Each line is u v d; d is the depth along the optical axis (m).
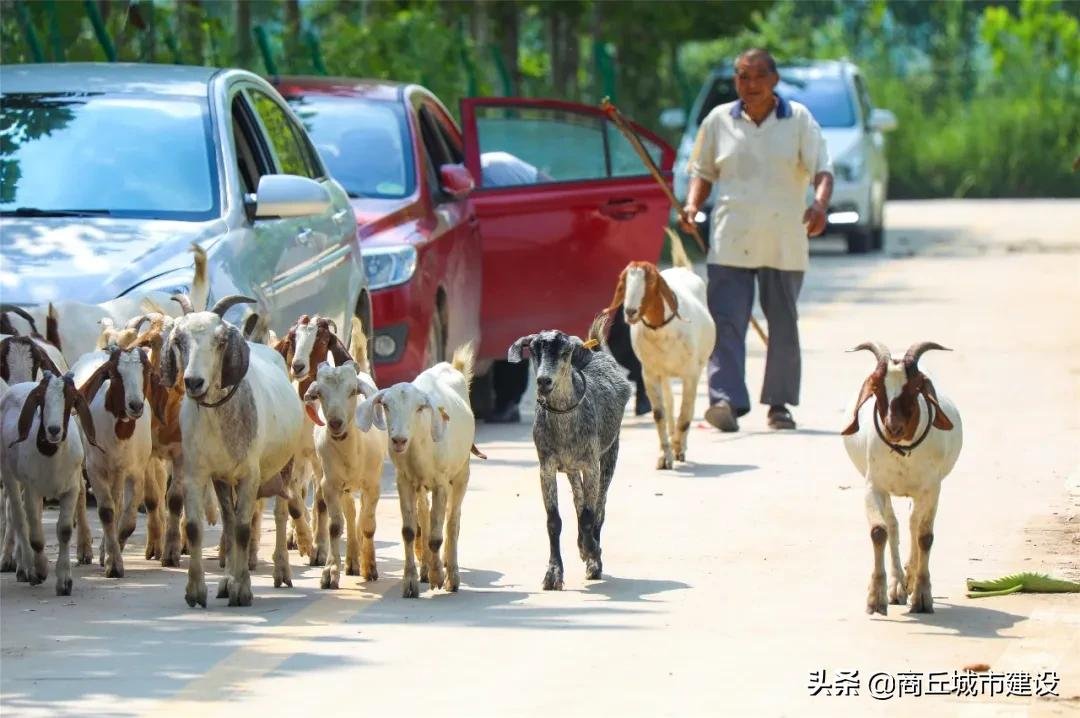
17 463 12.64
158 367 12.90
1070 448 17.52
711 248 19.89
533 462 17.53
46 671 10.32
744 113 19.80
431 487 12.41
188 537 12.03
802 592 12.22
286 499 12.70
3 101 15.84
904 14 87.75
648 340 17.03
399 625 11.45
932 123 75.06
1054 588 12.10
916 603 11.62
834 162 40.59
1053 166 72.62
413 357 18.36
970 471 16.38
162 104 15.82
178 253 14.39
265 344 14.07
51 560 13.67
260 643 10.96
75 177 15.24
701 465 17.27
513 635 11.13
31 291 13.88
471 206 20.55
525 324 20.97
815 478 16.48
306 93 20.17
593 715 9.47
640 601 12.03
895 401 11.48
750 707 9.59
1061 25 77.25
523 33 55.09
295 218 16.14
